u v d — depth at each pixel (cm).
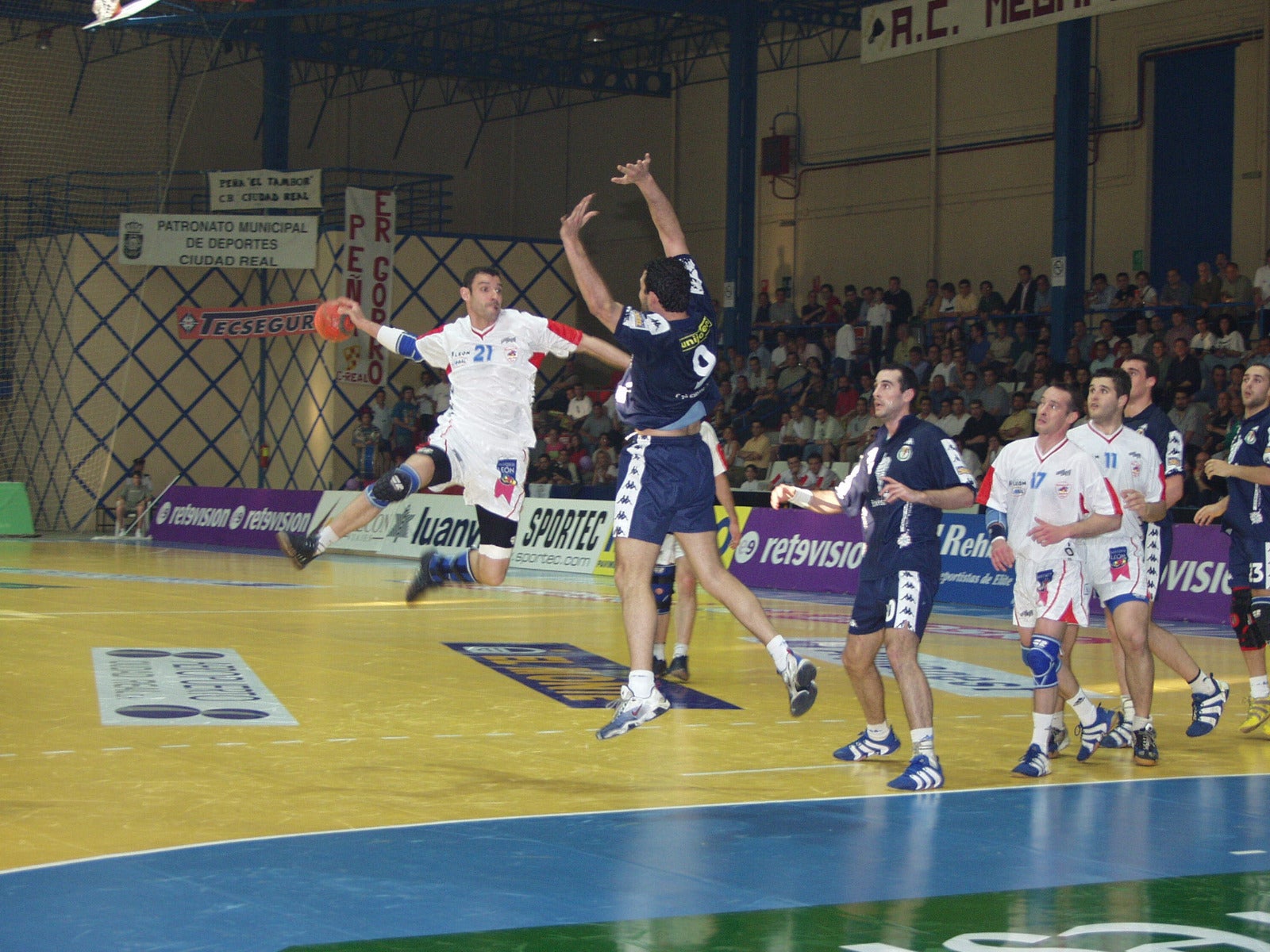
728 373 2781
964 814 599
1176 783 678
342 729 779
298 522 2656
